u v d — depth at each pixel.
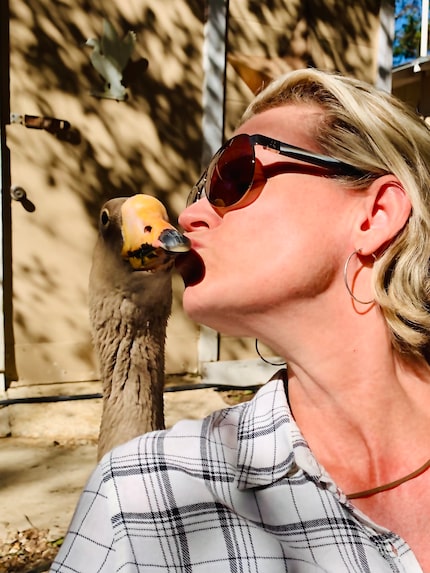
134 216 0.88
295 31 2.68
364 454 0.44
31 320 2.37
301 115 0.46
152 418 1.05
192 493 0.43
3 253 2.31
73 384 2.41
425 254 0.43
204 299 0.44
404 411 0.45
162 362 1.07
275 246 0.42
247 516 0.42
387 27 2.87
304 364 0.44
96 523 0.44
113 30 2.38
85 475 1.76
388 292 0.43
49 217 2.37
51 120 2.31
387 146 0.43
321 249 0.42
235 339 2.63
